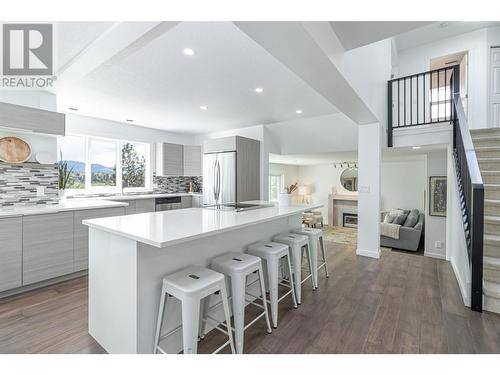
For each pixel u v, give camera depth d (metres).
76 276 3.03
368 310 2.33
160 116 4.77
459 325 2.08
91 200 3.77
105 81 3.11
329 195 8.84
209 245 2.01
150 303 1.59
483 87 4.88
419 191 7.32
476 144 3.56
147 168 5.82
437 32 5.05
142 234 1.50
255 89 3.43
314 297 2.60
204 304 1.90
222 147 5.23
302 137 5.38
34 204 3.16
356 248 4.51
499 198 2.95
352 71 2.51
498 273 2.43
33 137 3.13
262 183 5.50
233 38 2.21
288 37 1.63
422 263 3.67
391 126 4.36
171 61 2.62
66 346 1.79
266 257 2.16
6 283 2.47
